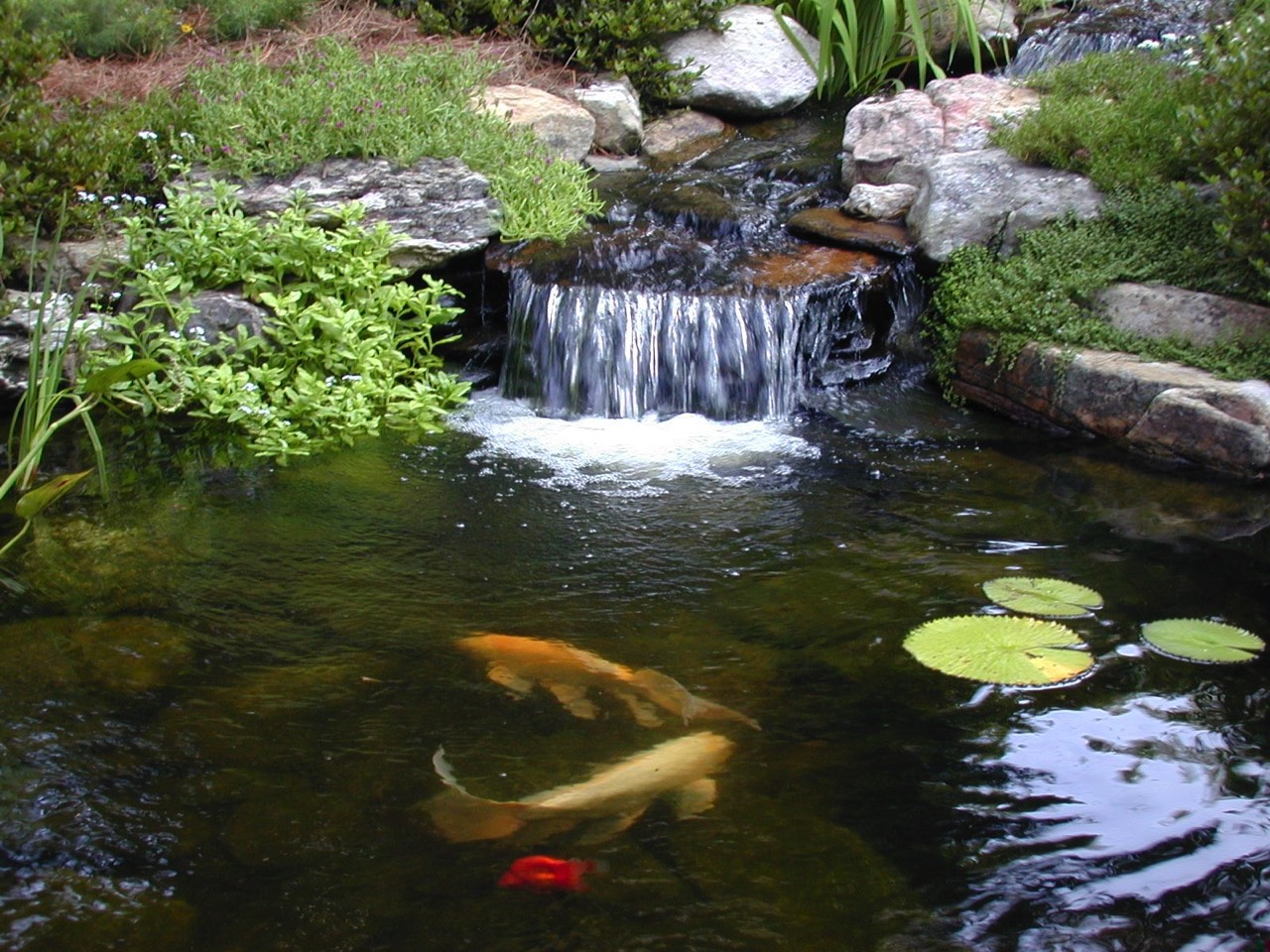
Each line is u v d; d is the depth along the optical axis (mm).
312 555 4270
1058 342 5832
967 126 7113
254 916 2494
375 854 2693
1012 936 2480
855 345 6402
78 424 5527
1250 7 6562
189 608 3854
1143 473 5215
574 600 3988
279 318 5996
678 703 3355
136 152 6566
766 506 4848
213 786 2926
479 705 3320
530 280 6195
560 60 8570
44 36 6457
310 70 7133
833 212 7051
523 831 2783
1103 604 3996
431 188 6477
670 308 6004
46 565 4129
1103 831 2818
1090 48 8477
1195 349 5586
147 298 5914
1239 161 5621
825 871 2670
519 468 5227
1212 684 3486
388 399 5898
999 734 3219
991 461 5371
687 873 2654
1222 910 2553
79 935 2432
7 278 5949
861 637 3760
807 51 9000
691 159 8086
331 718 3238
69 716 3205
